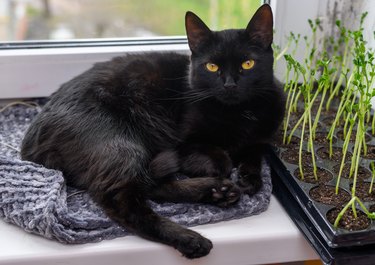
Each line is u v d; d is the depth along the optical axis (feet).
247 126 1.99
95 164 1.73
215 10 2.47
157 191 1.75
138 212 1.62
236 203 1.70
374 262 1.42
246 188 1.76
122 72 1.99
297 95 2.15
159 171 1.78
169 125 1.98
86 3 2.44
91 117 1.81
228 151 2.02
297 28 2.33
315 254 1.63
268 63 1.93
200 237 1.54
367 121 2.06
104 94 1.88
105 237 1.58
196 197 1.72
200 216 1.65
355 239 1.42
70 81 2.00
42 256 1.52
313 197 1.63
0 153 2.05
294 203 1.69
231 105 1.97
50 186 1.71
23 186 1.72
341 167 1.69
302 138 1.82
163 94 2.01
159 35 2.47
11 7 2.40
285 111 2.14
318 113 1.99
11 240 1.59
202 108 1.96
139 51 2.24
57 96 1.94
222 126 1.96
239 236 1.58
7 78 2.29
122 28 2.46
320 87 1.82
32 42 2.33
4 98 2.38
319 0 2.29
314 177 1.74
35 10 2.42
